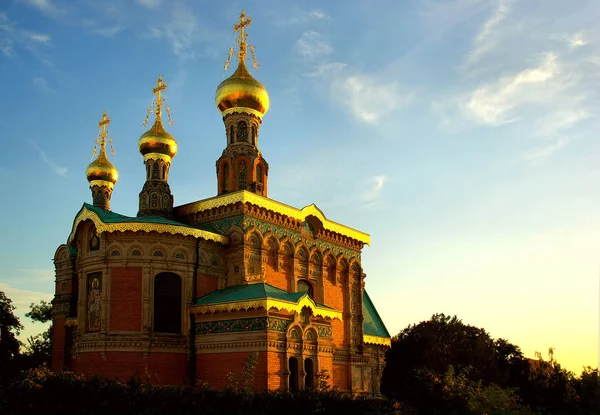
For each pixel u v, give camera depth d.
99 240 43.78
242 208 46.84
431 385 44.06
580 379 58.56
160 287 43.22
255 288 43.22
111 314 41.84
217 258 46.31
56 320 54.31
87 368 41.50
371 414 40.19
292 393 37.06
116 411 30.33
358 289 58.53
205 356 42.12
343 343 55.16
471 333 71.06
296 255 51.09
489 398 45.62
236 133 54.12
